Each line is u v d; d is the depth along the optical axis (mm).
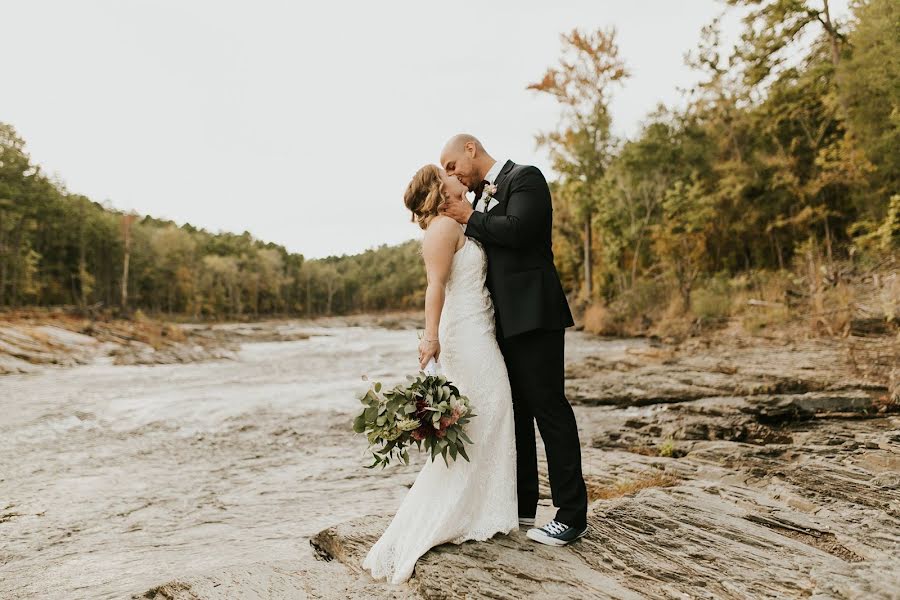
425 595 2316
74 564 3273
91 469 5656
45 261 63656
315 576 2611
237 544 3484
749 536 2734
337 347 26578
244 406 8992
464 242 2750
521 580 2311
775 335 12695
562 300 2727
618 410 7492
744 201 26641
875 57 16375
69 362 18312
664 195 28812
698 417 5965
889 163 17312
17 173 58188
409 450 6121
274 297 107500
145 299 79438
